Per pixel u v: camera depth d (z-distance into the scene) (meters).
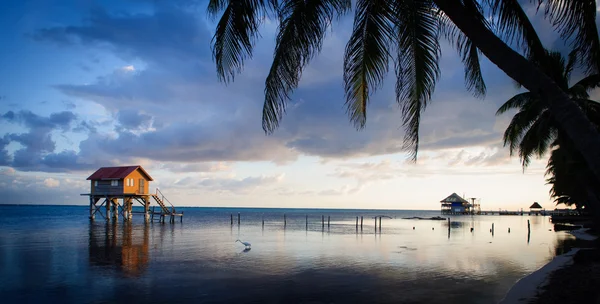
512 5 6.31
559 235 42.66
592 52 5.78
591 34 5.69
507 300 12.97
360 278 16.75
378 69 7.36
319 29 6.81
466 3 6.18
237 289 14.63
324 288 14.85
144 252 24.70
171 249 26.39
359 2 6.98
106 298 13.33
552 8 5.73
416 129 7.29
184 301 12.98
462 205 142.50
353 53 7.24
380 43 7.12
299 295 13.80
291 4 6.78
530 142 24.38
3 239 32.06
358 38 7.17
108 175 54.75
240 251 25.67
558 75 16.08
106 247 27.08
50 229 43.66
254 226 57.88
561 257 22.50
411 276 17.23
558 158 29.59
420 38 6.88
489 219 107.12
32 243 29.27
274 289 14.66
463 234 45.03
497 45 5.46
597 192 23.67
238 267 19.30
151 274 17.36
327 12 6.89
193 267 19.23
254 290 14.49
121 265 19.69
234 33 7.05
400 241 34.62
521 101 22.91
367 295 13.83
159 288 14.72
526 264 20.80
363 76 7.67
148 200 57.34
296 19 6.66
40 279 16.17
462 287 15.06
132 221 63.38
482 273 17.98
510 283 15.66
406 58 7.18
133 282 15.73
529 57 6.55
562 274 16.97
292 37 6.70
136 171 55.41
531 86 5.25
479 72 7.69
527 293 13.80
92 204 56.97
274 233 43.00
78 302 12.86
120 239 32.78
